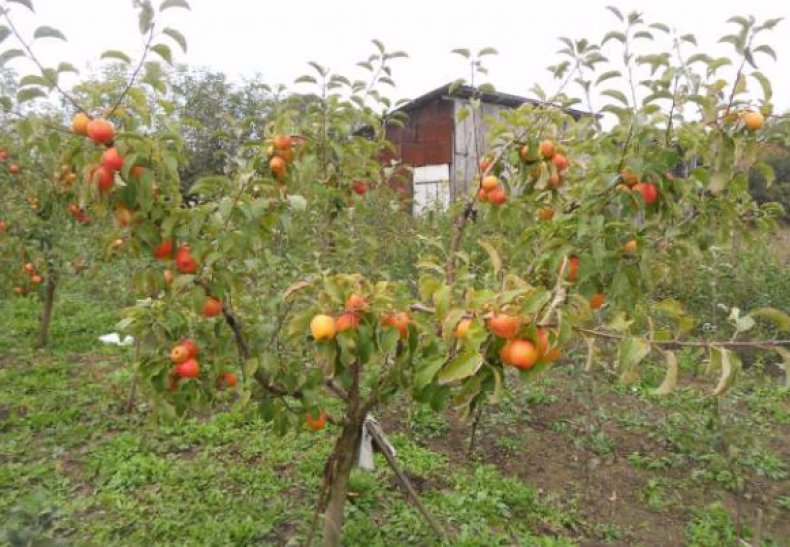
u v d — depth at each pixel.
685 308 6.38
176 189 2.33
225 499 3.57
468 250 5.50
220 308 2.38
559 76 3.02
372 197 5.95
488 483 3.88
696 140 2.48
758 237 6.34
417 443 4.51
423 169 12.02
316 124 3.42
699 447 4.49
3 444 4.17
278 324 2.57
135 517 3.35
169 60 2.27
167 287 2.44
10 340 6.39
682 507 3.81
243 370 2.40
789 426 5.12
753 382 5.88
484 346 1.89
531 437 4.68
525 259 3.01
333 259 3.64
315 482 3.79
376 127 3.59
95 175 2.13
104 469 3.85
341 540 3.18
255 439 4.33
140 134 2.26
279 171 3.02
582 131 3.01
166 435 4.34
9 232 5.55
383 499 3.65
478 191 3.08
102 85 2.50
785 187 11.52
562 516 3.62
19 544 1.74
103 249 2.63
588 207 2.56
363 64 3.47
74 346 6.39
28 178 5.41
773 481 4.21
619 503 3.86
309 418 2.61
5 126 5.25
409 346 2.16
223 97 13.52
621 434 4.82
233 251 2.35
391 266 5.86
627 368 1.90
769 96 2.55
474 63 3.29
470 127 11.38
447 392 2.04
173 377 2.49
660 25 2.55
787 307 6.40
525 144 2.91
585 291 2.60
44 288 6.26
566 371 5.93
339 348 2.17
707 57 2.54
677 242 2.74
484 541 3.20
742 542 3.43
